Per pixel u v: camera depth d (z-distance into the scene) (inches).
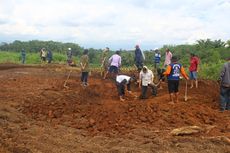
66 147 311.0
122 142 326.3
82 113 434.6
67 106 462.3
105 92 584.7
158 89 610.5
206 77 761.6
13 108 446.0
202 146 316.2
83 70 621.6
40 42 2363.4
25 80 694.5
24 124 377.7
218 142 326.0
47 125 385.7
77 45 2281.0
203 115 419.5
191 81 627.5
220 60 941.2
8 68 1035.3
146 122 395.9
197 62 620.7
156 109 431.2
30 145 305.3
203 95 564.1
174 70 475.5
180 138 333.7
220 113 445.7
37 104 469.4
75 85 634.2
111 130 372.8
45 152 293.4
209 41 1258.6
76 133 360.2
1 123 366.0
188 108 443.5
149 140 329.7
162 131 358.3
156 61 870.4
